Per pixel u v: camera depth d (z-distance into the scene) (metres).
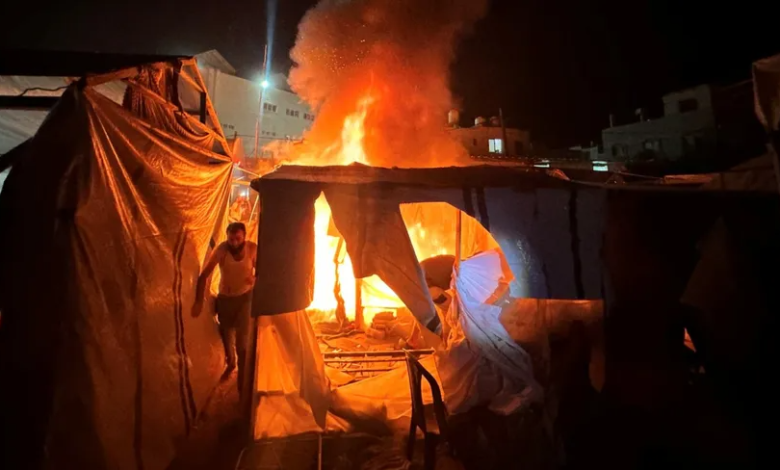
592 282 3.73
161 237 4.16
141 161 3.88
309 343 4.36
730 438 3.36
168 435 3.68
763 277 3.54
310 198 4.05
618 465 3.33
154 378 3.67
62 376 2.74
